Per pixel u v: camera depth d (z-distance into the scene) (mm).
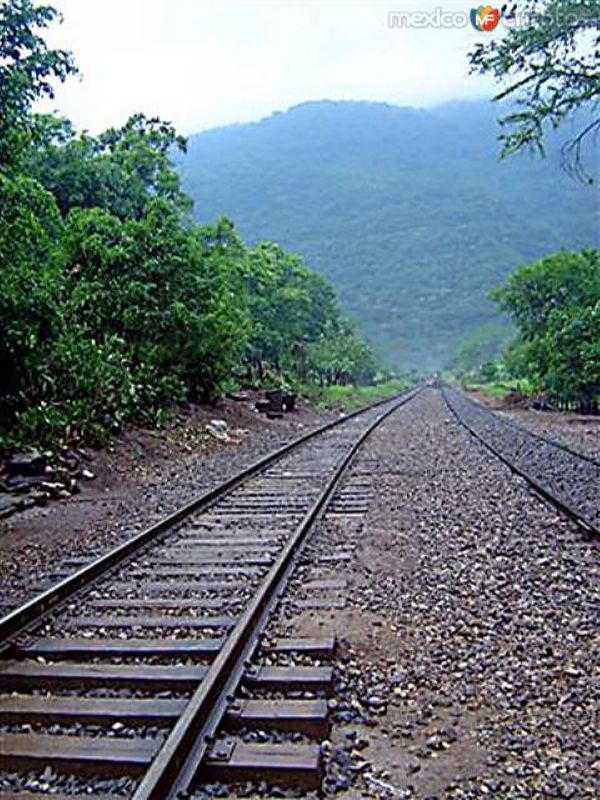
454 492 13359
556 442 21469
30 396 15320
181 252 22453
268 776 4090
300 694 5152
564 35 14242
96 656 5781
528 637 6262
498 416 34656
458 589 7602
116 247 21562
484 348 121375
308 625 6504
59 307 15773
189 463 17734
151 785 3670
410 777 4203
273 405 31656
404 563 8633
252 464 16328
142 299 21344
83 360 16812
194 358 23953
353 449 19156
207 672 5094
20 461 13156
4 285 14422
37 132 15797
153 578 7895
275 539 9570
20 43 14602
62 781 4129
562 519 10703
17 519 11258
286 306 40969
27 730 4668
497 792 4055
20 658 5758
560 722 4812
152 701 4949
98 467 15133
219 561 8516
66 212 27016
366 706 5062
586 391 36906
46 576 8094
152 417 20312
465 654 5914
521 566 8391
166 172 30172
